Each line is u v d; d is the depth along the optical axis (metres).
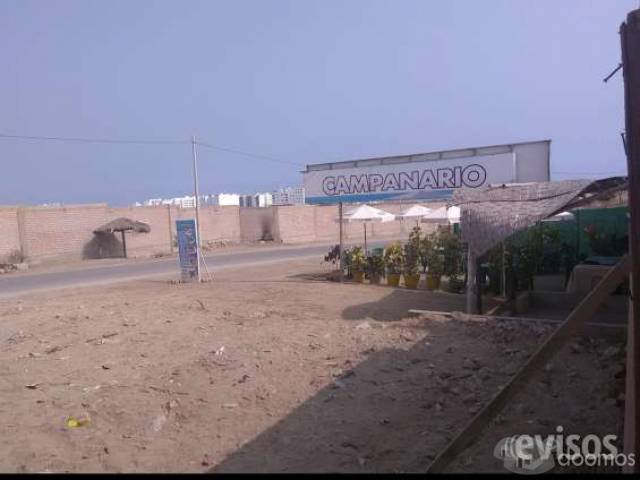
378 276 17.47
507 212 9.48
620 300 10.05
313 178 18.30
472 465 4.61
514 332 8.61
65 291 18.45
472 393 6.27
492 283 13.78
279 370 7.47
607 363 6.92
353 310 11.96
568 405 5.74
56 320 11.99
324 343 8.73
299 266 24.23
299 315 11.51
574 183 11.00
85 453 5.27
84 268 27.34
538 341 8.10
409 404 6.10
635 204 3.07
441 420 5.62
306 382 6.99
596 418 5.36
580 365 6.96
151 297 15.27
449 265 15.41
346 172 17.48
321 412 6.02
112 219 33.59
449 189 15.59
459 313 10.07
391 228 51.97
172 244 37.25
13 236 28.47
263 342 8.98
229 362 7.92
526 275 12.99
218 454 5.17
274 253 34.00
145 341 9.57
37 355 8.85
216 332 10.02
